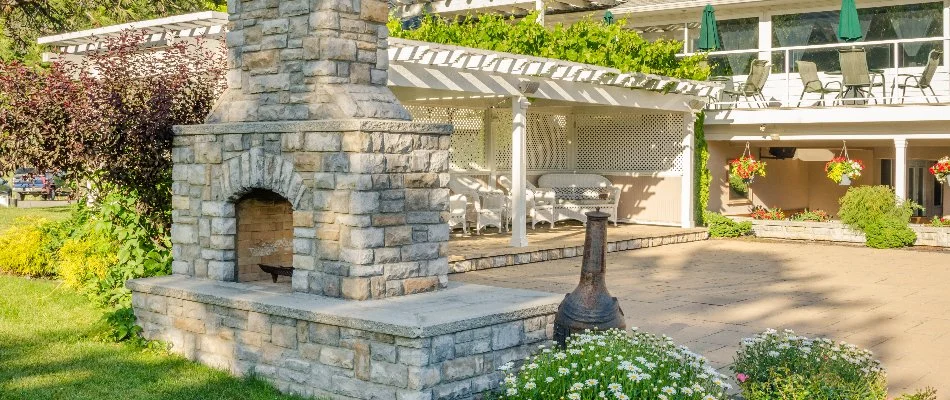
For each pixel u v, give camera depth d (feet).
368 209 23.36
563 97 48.70
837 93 62.13
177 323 26.21
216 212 26.99
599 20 69.97
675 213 61.93
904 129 55.16
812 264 46.60
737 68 67.10
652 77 52.42
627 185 64.44
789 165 72.79
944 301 35.17
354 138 23.15
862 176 69.92
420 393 20.17
